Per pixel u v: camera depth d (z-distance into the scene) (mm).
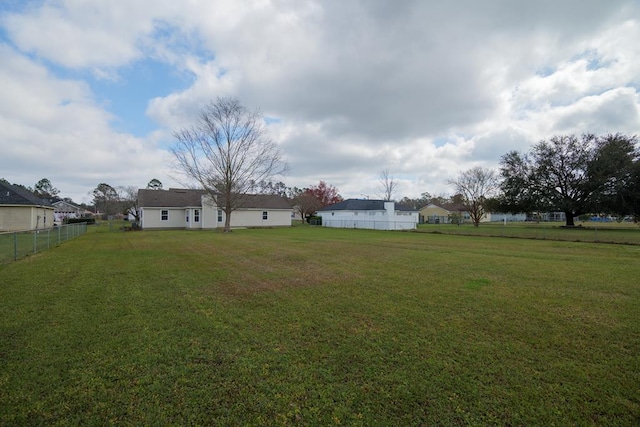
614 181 28188
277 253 11727
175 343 3637
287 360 3215
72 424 2221
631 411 2369
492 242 16312
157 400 2518
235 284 6668
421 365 3098
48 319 4426
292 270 8250
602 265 8984
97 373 2934
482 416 2311
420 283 6715
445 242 16359
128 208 57344
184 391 2646
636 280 6977
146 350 3439
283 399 2533
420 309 4910
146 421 2264
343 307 5031
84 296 5672
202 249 13023
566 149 32062
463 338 3771
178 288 6312
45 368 3023
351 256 10898
